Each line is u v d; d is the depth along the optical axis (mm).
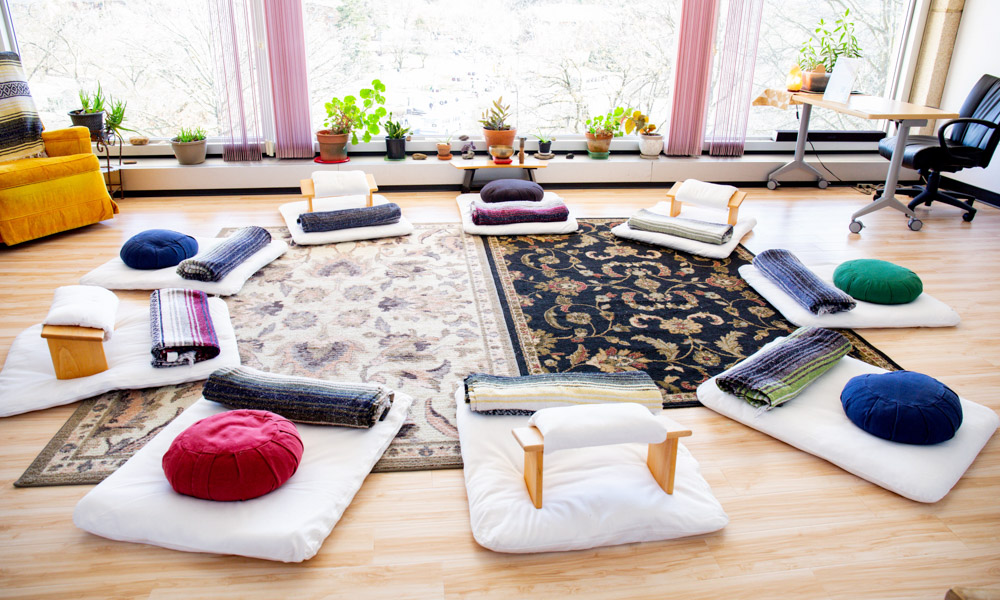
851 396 2385
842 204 5188
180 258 3613
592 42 5609
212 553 1832
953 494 2121
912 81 5785
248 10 4984
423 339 3033
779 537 1938
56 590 1711
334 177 4453
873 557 1871
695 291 3598
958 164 4602
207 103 5469
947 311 3262
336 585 1746
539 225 4406
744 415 2453
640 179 5605
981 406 2469
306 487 1986
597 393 2373
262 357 2852
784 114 6039
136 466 2045
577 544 1870
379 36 5414
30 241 4191
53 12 5035
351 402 2266
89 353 2572
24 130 4359
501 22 5469
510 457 2150
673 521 1913
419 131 5754
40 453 2244
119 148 5207
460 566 1818
